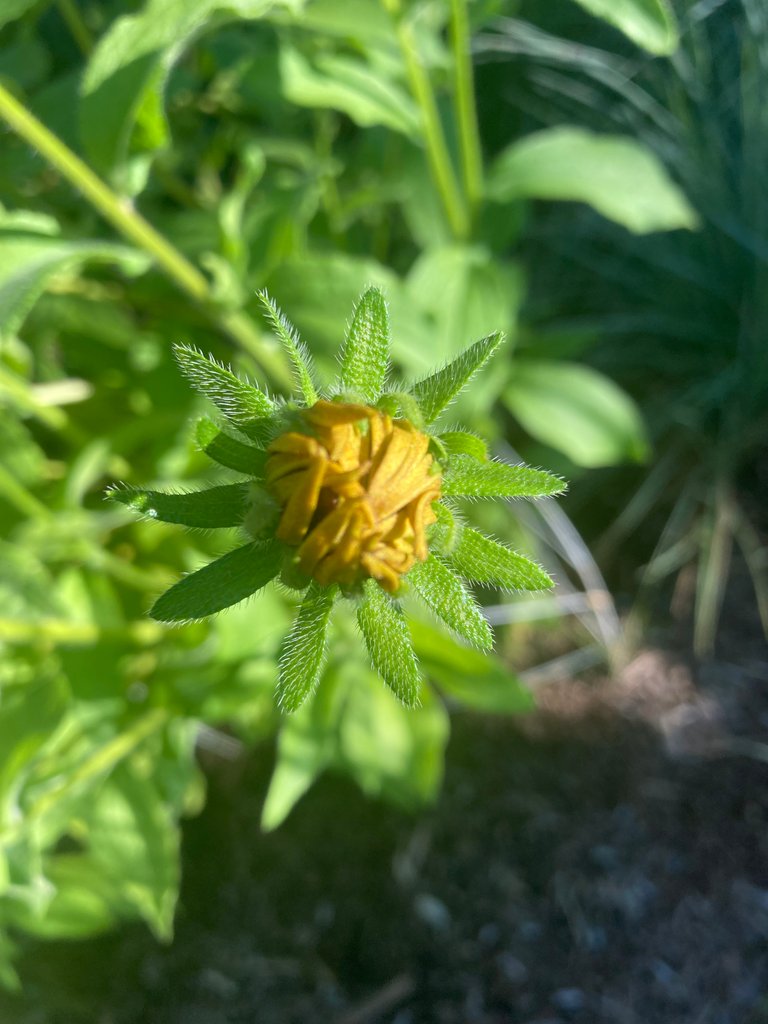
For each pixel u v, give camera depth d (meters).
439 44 0.26
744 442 0.36
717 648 0.34
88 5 0.30
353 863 0.31
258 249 0.25
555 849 0.32
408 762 0.26
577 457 0.29
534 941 0.30
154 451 0.26
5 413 0.26
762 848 0.31
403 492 0.13
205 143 0.30
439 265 0.26
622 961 0.30
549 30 0.36
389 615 0.14
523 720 0.33
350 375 0.14
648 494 0.36
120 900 0.25
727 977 0.30
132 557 0.27
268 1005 0.30
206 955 0.30
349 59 0.26
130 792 0.24
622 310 0.37
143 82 0.18
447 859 0.32
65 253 0.20
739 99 0.35
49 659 0.24
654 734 0.33
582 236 0.38
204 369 0.14
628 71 0.36
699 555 0.35
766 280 0.34
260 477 0.14
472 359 0.14
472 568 0.14
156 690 0.24
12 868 0.21
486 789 0.32
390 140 0.30
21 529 0.25
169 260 0.22
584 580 0.34
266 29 0.26
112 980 0.30
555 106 0.38
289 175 0.28
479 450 0.14
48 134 0.19
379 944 0.30
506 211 0.28
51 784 0.23
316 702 0.24
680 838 0.32
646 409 0.37
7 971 0.24
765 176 0.34
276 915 0.31
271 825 0.23
